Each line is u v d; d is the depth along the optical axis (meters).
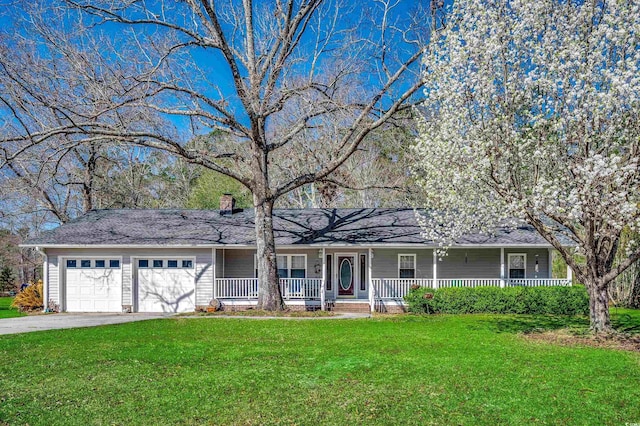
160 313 19.88
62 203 34.03
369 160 35.09
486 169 11.38
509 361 9.64
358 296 21.61
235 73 16.58
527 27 11.09
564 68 10.41
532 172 11.95
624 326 14.73
